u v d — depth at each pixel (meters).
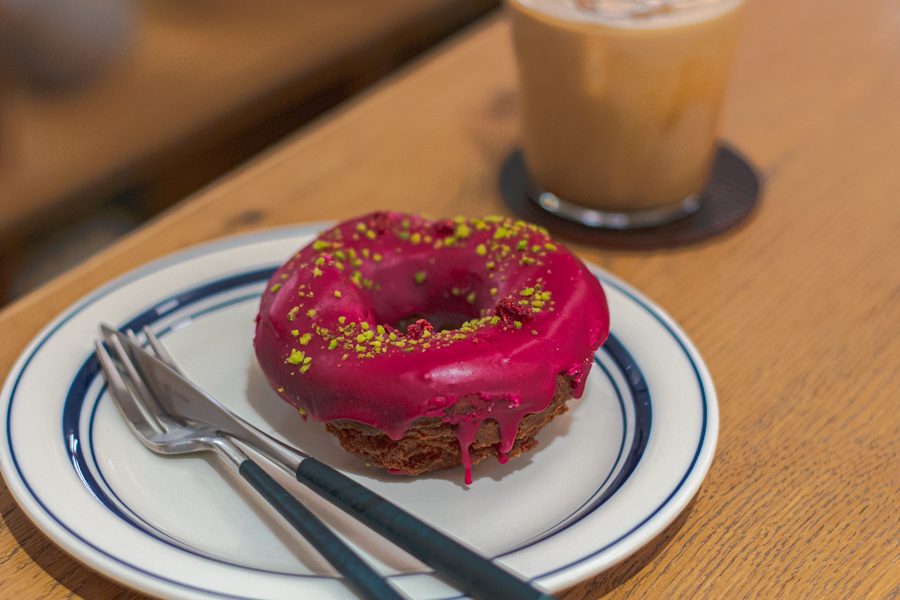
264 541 0.33
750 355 0.40
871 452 0.36
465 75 0.56
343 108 0.55
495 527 0.34
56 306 0.41
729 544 0.34
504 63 0.57
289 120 0.79
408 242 0.38
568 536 0.32
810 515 0.34
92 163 0.61
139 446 0.36
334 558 0.31
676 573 0.33
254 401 0.38
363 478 0.35
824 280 0.43
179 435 0.36
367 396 0.34
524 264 0.37
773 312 0.42
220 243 0.42
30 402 0.35
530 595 0.29
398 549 0.33
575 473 0.35
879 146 0.51
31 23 0.61
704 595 0.33
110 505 0.33
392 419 0.34
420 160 0.50
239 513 0.34
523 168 0.49
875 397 0.38
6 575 0.33
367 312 0.36
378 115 0.53
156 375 0.37
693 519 0.34
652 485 0.33
